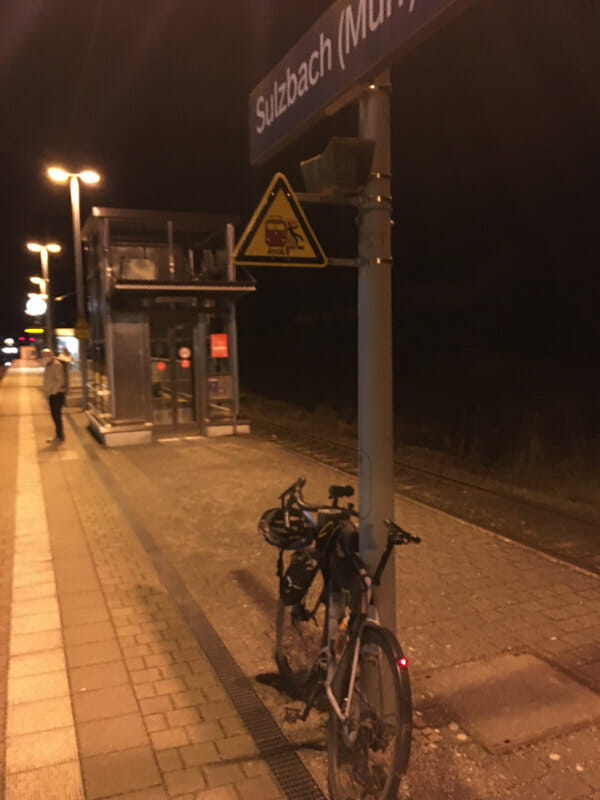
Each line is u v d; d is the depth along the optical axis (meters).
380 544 2.84
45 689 3.34
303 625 3.47
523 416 12.20
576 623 4.05
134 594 4.62
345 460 9.55
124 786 2.61
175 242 12.48
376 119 2.74
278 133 3.13
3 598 4.55
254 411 16.75
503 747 2.83
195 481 8.26
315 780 2.66
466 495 7.34
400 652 2.34
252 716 3.11
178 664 3.62
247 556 5.42
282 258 2.75
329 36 2.57
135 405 11.64
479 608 4.29
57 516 6.64
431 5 1.90
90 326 14.04
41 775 2.68
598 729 2.96
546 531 5.95
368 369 2.84
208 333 12.24
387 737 2.43
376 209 2.78
